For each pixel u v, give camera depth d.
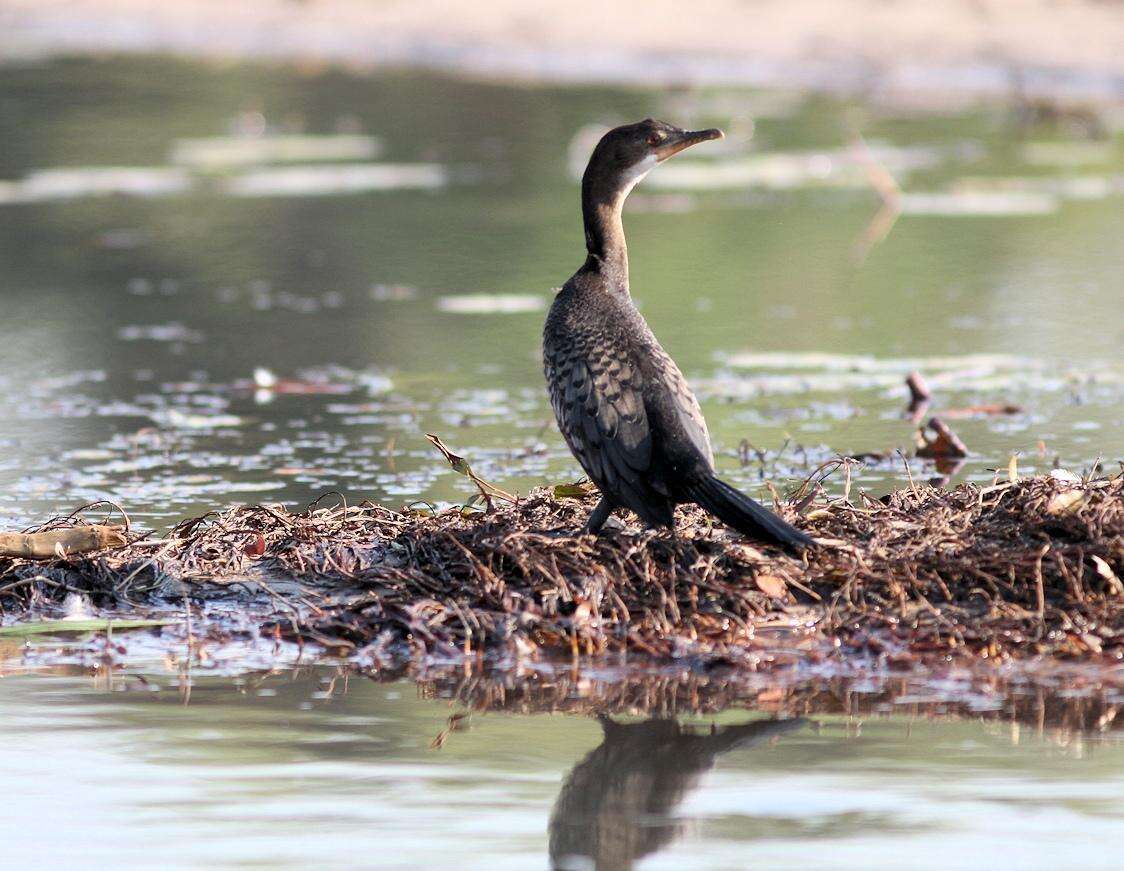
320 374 16.80
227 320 19.34
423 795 7.70
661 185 27.64
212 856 7.13
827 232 23.66
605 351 9.70
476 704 8.77
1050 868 6.91
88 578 10.38
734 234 23.56
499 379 16.61
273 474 13.23
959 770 7.85
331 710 8.70
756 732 8.34
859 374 16.28
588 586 9.56
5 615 10.02
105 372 17.00
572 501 10.83
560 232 24.19
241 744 8.27
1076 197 25.78
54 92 38.56
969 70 34.78
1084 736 8.20
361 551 10.45
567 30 41.59
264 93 38.12
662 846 7.18
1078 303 19.14
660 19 41.50
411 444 14.20
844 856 7.04
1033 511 10.20
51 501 12.46
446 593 9.79
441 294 20.55
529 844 7.21
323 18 46.44
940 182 27.09
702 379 16.11
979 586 9.66
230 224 25.16
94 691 8.99
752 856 7.06
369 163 30.42
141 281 21.56
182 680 9.14
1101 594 9.45
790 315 18.88
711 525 10.40
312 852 7.12
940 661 9.05
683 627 9.45
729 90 35.66
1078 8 37.47
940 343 17.47
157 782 7.85
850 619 9.46
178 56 44.28
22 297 20.66
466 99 36.16
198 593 10.22
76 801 7.65
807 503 10.55
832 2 40.84
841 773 7.85
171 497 12.58
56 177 29.11
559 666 9.16
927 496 10.84
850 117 33.06
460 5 45.28
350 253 23.05
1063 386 15.75
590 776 7.86
